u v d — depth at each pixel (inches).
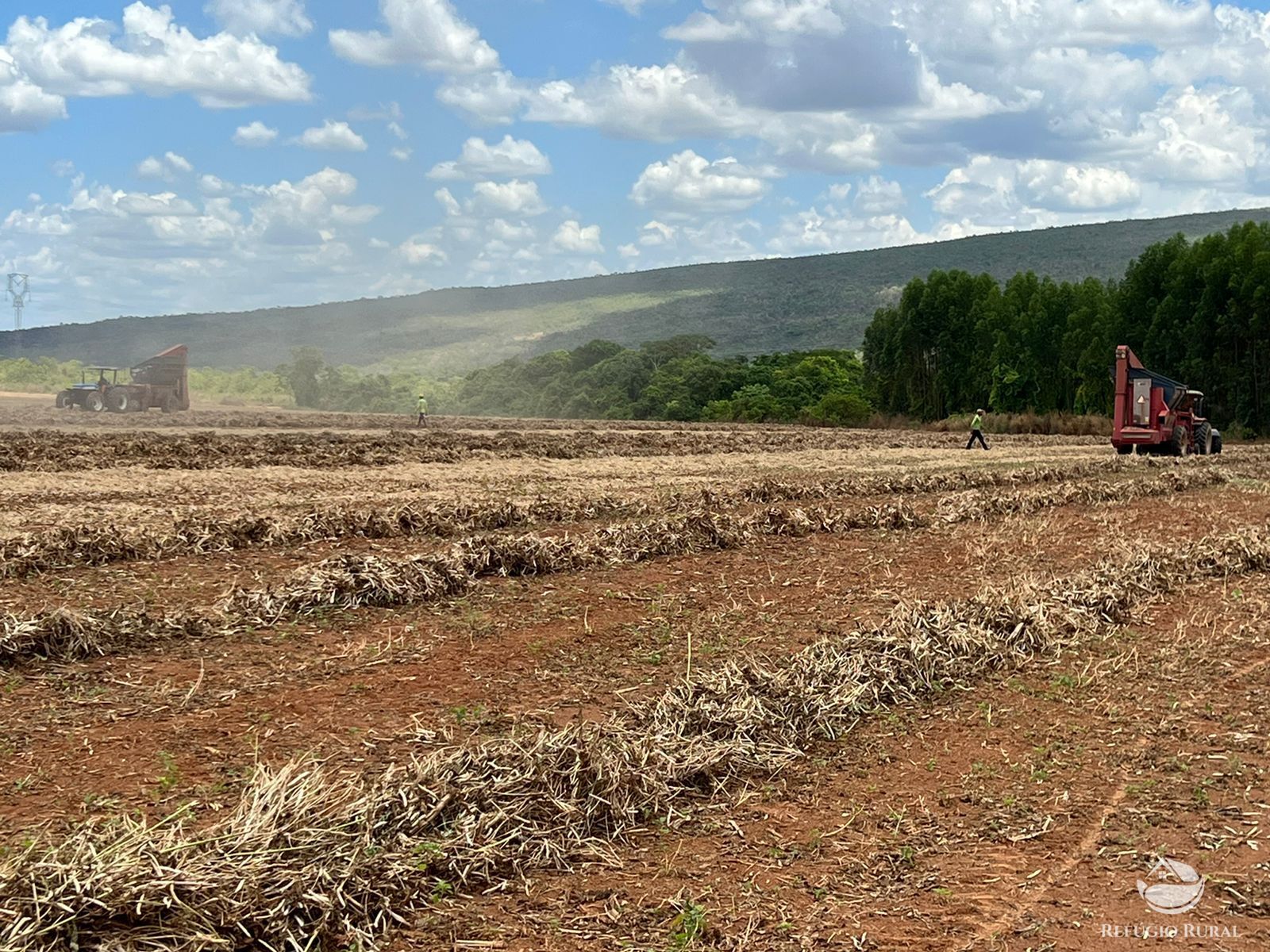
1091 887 219.6
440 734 286.0
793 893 215.2
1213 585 524.4
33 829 222.2
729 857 231.1
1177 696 345.7
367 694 321.7
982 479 982.4
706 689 314.3
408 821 225.6
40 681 326.0
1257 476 1104.8
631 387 3329.2
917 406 2763.3
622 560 536.4
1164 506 836.0
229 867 196.7
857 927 202.5
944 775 277.7
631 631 402.6
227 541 548.7
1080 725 316.8
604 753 257.3
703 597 465.7
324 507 676.1
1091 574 501.7
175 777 253.4
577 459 1170.6
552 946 194.4
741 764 277.6
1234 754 294.2
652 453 1299.2
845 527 671.1
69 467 901.2
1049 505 817.5
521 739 265.9
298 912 195.9
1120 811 256.4
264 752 272.4
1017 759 289.1
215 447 1106.1
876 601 463.8
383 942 194.1
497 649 374.3
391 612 422.0
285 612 410.0
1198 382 2134.6
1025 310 2576.3
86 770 257.8
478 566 492.1
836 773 279.0
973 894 215.9
